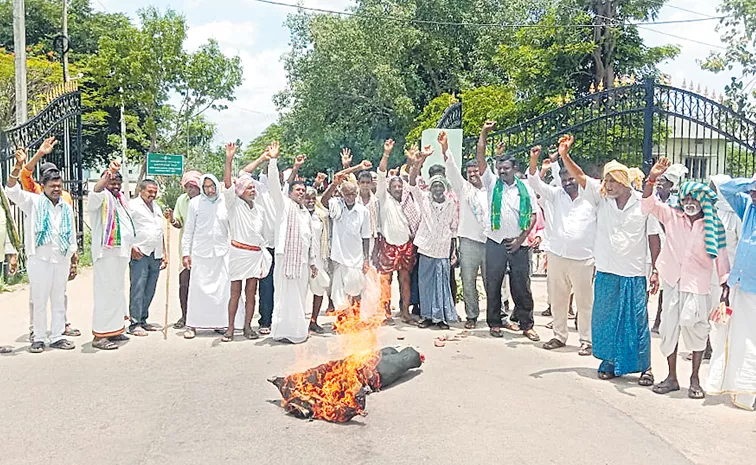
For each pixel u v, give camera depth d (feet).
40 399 18.43
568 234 23.38
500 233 25.64
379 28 97.04
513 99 63.62
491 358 23.03
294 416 17.20
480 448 15.17
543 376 20.94
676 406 18.19
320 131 104.73
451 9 102.27
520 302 26.13
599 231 20.63
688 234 18.83
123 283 24.67
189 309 26.30
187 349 24.16
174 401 18.31
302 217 25.50
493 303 26.27
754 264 17.71
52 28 103.86
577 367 22.06
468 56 104.42
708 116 34.32
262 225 26.13
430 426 16.53
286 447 15.17
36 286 23.32
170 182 99.45
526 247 25.98
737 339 18.04
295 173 26.68
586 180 21.35
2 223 27.66
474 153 38.65
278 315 25.04
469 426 16.55
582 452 14.98
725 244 18.58
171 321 29.35
